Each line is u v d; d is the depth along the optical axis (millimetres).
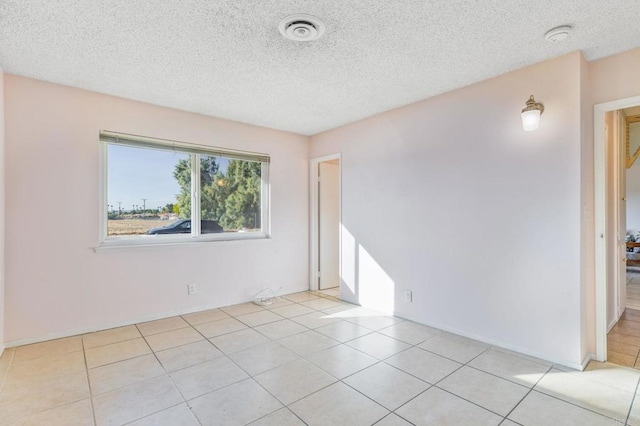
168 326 3381
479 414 1928
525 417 1897
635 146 6879
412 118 3531
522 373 2400
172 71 2766
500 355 2701
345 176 4355
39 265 2934
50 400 2064
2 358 2615
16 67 2686
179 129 3734
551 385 2238
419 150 3471
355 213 4211
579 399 2072
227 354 2730
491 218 2918
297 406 2012
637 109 3830
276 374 2398
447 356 2686
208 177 4059
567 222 2502
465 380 2309
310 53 2463
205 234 4027
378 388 2209
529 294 2693
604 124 2584
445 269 3252
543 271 2621
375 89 3158
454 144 3174
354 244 4234
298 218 4867
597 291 2598
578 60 2453
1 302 2701
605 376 2355
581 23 2090
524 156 2717
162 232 3709
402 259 3652
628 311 3910
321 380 2314
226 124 4113
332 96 3336
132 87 3100
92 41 2289
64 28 2123
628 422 1848
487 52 2461
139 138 3467
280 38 2254
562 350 2525
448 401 2059
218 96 3332
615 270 3494
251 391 2174
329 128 4535
